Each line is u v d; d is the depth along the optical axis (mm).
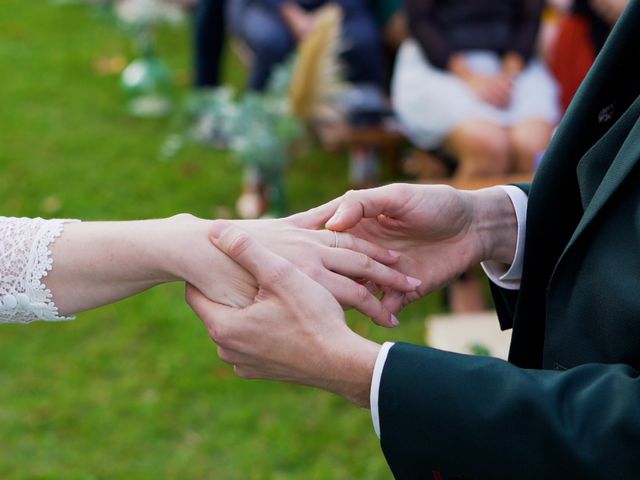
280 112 3623
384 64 4477
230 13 4488
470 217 1352
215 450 2615
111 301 1238
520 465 932
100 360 3018
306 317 1089
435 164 3781
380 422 1005
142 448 2621
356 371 1040
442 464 985
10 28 6324
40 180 4176
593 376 952
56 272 1219
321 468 2539
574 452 902
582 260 1041
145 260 1209
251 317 1110
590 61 3652
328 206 1373
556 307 1079
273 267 1112
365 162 4152
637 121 997
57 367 2982
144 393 2854
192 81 5156
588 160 1072
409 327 3225
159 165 4383
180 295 3373
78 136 4676
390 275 1324
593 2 3580
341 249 1307
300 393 2859
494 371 975
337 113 3705
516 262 1370
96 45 6043
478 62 3535
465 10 3549
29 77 5469
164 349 3074
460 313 3201
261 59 4168
